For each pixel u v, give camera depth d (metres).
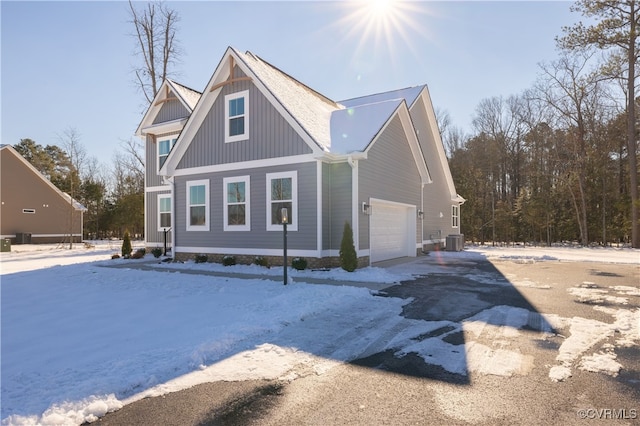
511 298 7.39
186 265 12.98
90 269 12.45
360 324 5.57
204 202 13.66
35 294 8.30
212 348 4.34
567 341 4.73
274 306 6.46
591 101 27.89
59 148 50.38
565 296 7.59
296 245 11.45
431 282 9.30
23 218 30.14
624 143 27.69
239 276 10.38
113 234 42.78
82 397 3.12
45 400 3.12
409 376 3.69
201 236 13.67
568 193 27.89
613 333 5.05
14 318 6.08
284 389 3.40
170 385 3.47
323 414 2.95
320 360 4.12
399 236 15.46
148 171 18.48
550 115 30.30
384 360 4.12
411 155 16.06
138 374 3.62
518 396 3.24
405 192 15.38
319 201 11.05
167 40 25.14
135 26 24.47
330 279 9.61
